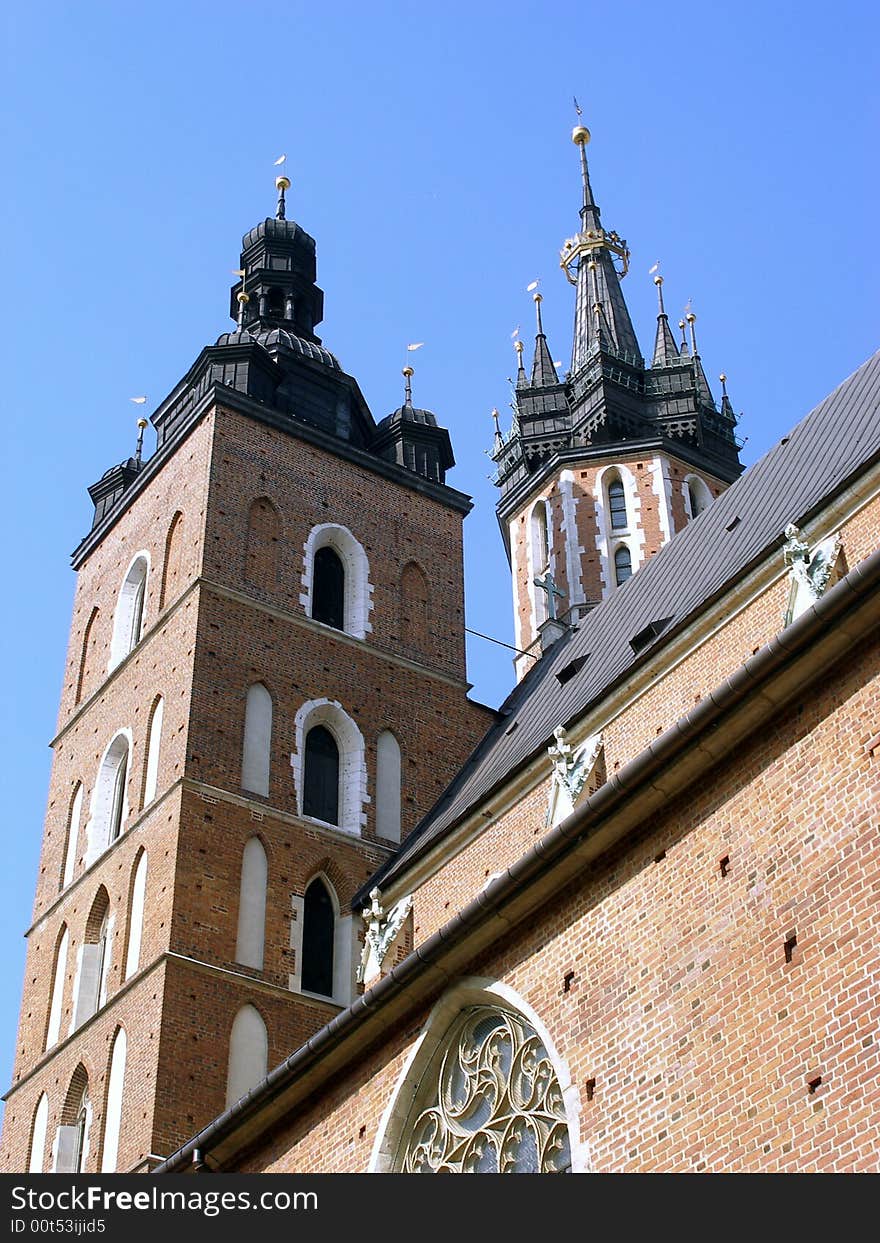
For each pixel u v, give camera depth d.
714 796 21.38
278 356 52.31
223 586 45.44
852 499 31.52
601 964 22.38
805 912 19.44
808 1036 18.78
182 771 41.84
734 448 67.50
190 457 48.91
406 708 47.09
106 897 43.75
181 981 38.84
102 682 48.78
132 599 49.62
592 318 71.94
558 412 67.81
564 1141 23.02
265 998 39.78
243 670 44.47
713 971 20.42
